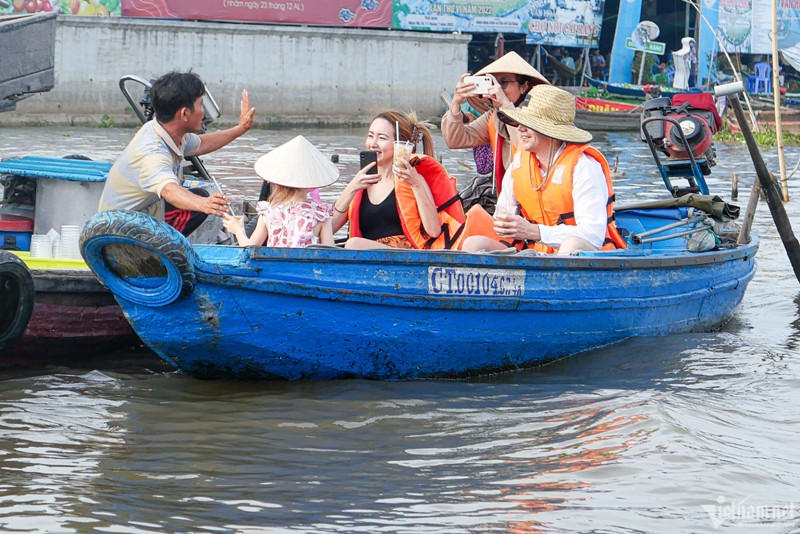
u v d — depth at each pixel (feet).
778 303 37.27
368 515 18.58
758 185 37.35
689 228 33.76
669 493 19.44
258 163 26.53
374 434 22.67
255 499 19.25
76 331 28.12
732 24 151.33
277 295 24.59
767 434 22.76
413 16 135.85
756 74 155.53
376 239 29.35
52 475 20.25
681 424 22.99
